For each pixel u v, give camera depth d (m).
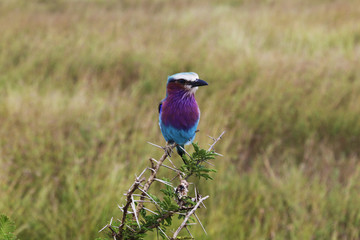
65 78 15.67
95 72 16.45
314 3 31.03
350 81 15.34
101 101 13.00
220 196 8.95
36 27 21.62
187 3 32.16
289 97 13.76
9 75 15.59
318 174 10.27
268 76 15.17
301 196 9.21
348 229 8.65
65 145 10.52
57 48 18.22
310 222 8.54
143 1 32.88
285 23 24.08
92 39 20.12
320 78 15.18
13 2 30.00
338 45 20.03
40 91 14.04
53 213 8.09
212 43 19.91
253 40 20.67
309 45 20.20
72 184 8.64
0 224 2.71
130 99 13.66
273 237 8.01
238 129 12.14
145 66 16.88
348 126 12.88
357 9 27.17
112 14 26.97
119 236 2.94
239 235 8.12
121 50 18.11
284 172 10.48
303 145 12.29
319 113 13.10
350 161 11.11
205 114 11.86
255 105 13.32
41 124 11.12
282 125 12.80
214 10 28.72
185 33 21.81
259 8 29.62
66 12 28.03
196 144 2.93
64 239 7.63
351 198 9.34
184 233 7.36
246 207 9.00
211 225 7.94
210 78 15.61
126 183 8.00
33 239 7.79
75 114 12.07
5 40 18.70
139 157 9.55
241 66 16.28
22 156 9.84
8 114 11.47
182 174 3.00
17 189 8.66
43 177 9.28
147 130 10.93
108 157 9.72
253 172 10.20
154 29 22.92
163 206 2.91
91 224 7.51
